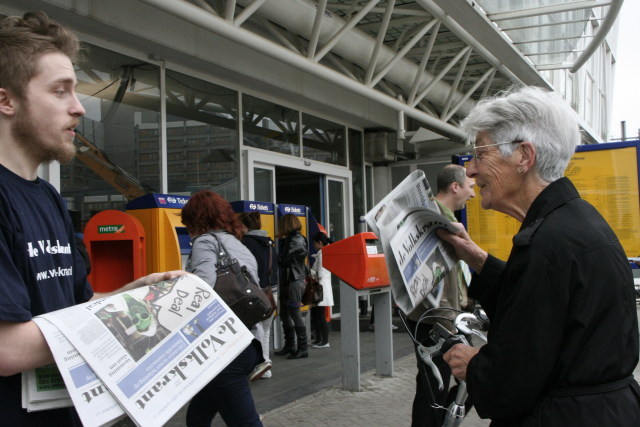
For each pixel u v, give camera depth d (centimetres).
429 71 946
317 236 771
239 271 293
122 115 602
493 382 135
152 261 507
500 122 158
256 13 631
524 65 877
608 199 480
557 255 132
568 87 1783
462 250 227
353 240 531
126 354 124
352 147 1065
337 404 495
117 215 488
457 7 636
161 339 132
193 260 298
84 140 561
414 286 205
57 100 136
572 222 138
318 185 1008
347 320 538
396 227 200
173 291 144
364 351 748
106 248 517
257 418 289
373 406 487
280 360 691
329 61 809
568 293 130
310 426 439
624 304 134
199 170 700
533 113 155
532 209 150
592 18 767
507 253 512
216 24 513
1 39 131
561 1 662
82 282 158
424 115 886
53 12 505
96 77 574
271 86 781
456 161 515
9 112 132
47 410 132
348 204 1019
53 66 135
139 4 570
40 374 122
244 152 770
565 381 131
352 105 966
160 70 648
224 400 284
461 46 855
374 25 785
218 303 147
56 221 146
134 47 607
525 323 131
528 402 132
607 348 130
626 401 131
